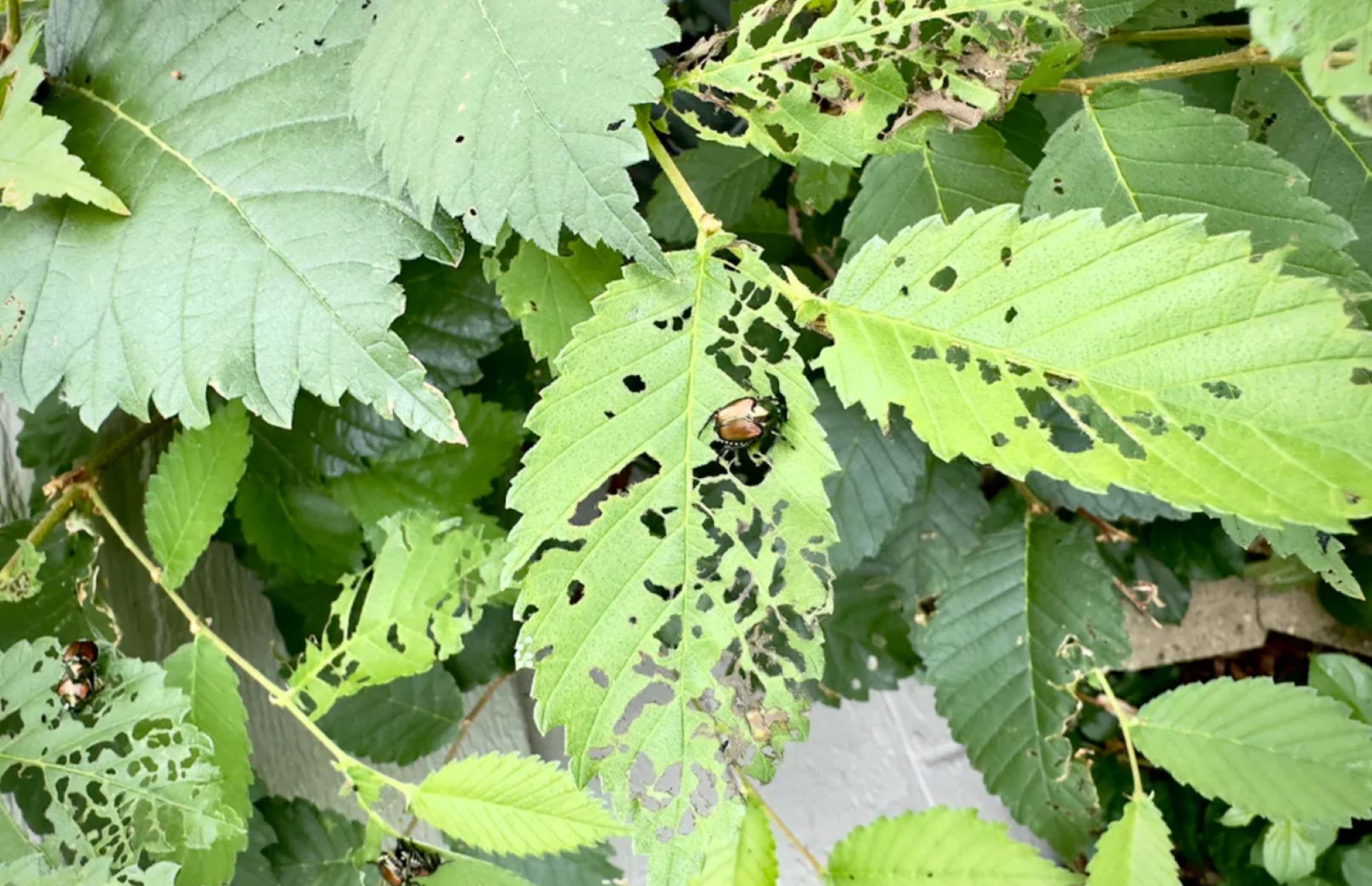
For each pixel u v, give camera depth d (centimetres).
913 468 31
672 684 18
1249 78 22
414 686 32
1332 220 19
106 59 22
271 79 21
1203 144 20
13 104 20
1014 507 32
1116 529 34
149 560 26
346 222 19
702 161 30
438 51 18
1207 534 33
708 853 26
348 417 30
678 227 30
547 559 17
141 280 20
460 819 25
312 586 31
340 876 30
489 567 25
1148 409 15
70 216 21
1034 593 31
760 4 21
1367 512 14
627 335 18
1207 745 28
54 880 22
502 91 17
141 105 21
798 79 19
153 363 20
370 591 26
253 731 33
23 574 26
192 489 26
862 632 34
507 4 18
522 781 25
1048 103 27
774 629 32
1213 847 37
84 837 23
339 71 20
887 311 18
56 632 27
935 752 39
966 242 17
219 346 20
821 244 31
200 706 25
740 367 22
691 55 20
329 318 19
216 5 21
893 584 34
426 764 35
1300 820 26
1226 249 15
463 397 30
